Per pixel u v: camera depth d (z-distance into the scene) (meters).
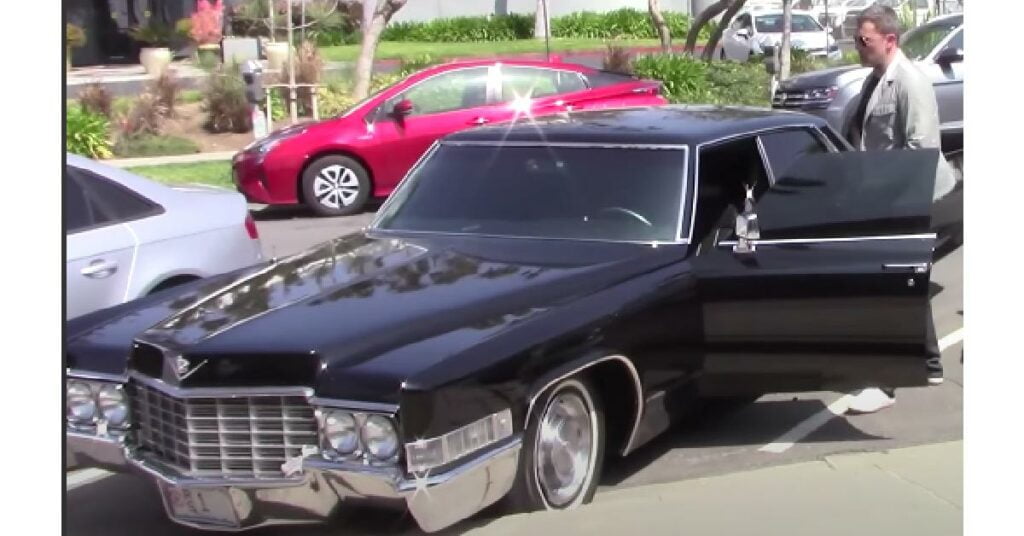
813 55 27.70
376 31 20.89
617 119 6.59
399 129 14.20
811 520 4.91
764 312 5.61
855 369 5.63
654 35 34.00
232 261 7.45
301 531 4.90
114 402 4.95
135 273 6.93
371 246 5.94
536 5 33.94
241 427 4.58
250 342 4.62
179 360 4.64
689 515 4.97
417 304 4.98
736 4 23.98
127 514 5.51
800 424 6.46
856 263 5.52
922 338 5.50
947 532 4.75
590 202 5.97
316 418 4.44
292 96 19.64
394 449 4.35
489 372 4.54
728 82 22.20
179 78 22.34
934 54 15.01
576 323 4.95
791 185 5.68
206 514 4.66
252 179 14.08
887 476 5.46
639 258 5.57
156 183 7.38
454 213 6.17
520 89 14.43
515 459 4.63
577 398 5.05
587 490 5.13
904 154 5.59
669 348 5.42
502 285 5.20
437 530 4.49
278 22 24.17
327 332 4.68
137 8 28.44
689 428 6.42
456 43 31.16
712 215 5.91
